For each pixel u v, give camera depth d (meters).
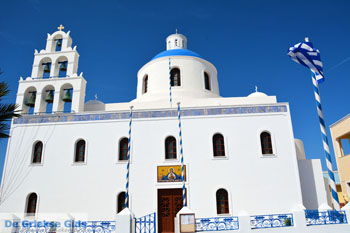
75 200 13.95
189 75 20.00
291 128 14.43
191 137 14.55
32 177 14.52
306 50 11.62
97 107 18.34
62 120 15.44
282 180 13.65
